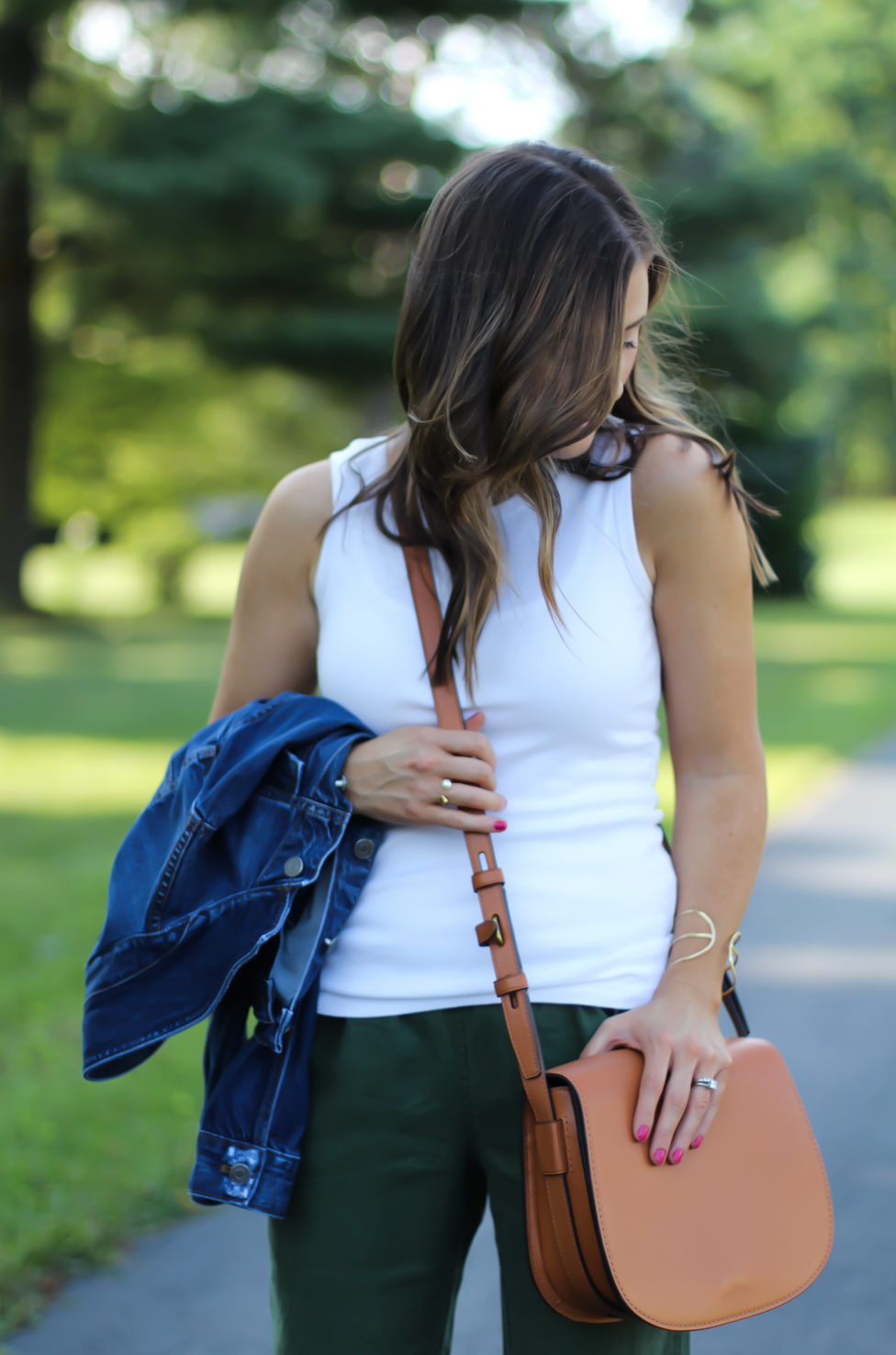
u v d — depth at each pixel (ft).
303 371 74.28
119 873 4.99
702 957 4.87
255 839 4.90
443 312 4.71
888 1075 13.15
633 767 4.96
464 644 4.84
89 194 62.03
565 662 4.81
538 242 4.62
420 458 4.81
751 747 5.08
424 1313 4.90
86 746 33.91
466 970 4.80
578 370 4.61
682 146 79.30
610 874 4.84
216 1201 4.87
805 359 86.94
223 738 5.01
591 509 4.93
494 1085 4.79
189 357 81.30
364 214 67.62
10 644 60.90
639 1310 4.39
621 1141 4.52
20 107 65.10
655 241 4.88
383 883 4.91
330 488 5.18
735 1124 4.74
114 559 107.14
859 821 25.34
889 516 175.73
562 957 4.76
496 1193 4.86
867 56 122.01
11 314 71.87
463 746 4.72
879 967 16.53
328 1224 4.87
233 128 62.28
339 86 67.41
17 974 15.66
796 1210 4.73
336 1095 4.86
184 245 65.67
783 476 87.25
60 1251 9.59
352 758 4.85
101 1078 4.98
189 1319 8.84
